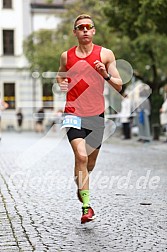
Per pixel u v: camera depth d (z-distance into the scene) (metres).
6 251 8.57
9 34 74.62
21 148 31.28
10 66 74.06
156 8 25.17
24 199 13.47
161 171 18.48
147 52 40.59
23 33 74.56
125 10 28.19
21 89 73.62
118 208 12.05
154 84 42.78
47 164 21.52
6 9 74.50
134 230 9.95
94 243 9.03
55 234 9.72
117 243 9.02
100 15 43.81
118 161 22.22
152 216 11.16
